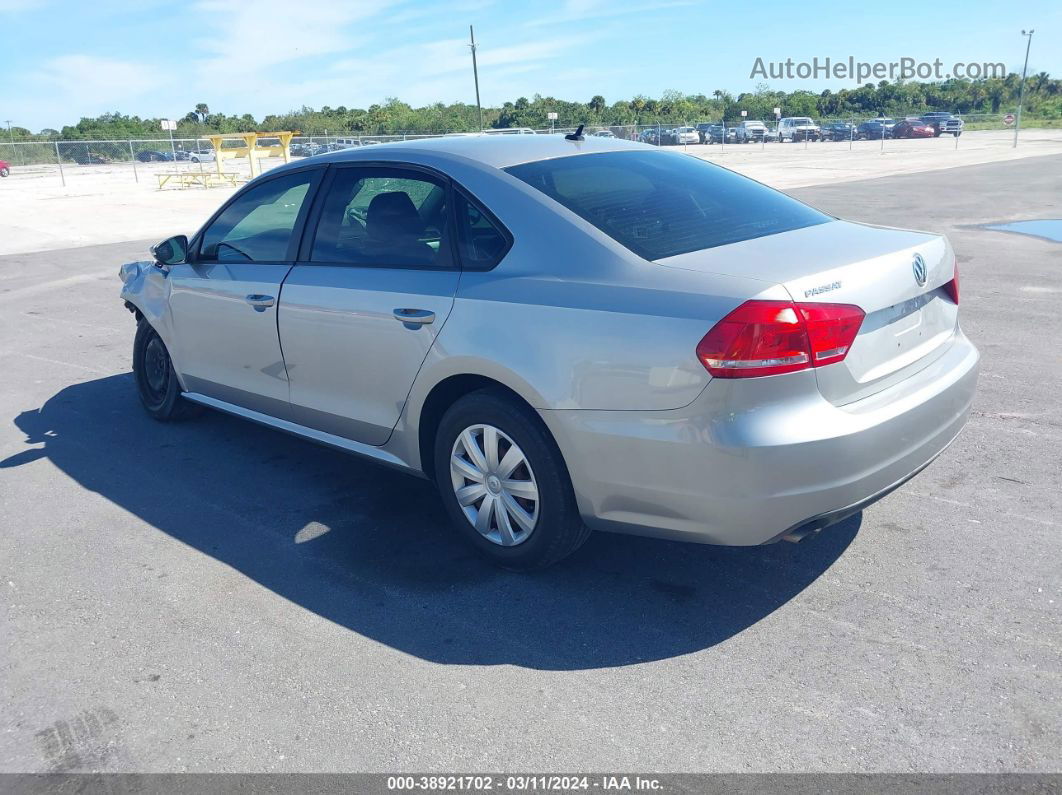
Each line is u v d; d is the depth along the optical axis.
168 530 4.21
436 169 3.79
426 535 4.06
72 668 3.14
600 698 2.87
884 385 3.15
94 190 30.81
